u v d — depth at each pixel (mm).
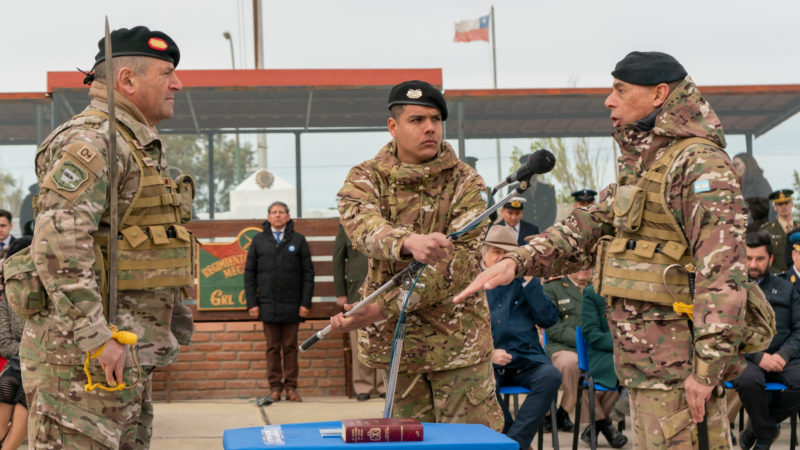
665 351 2832
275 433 2238
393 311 3178
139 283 2830
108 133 2809
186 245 2994
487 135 9297
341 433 2178
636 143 3000
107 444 2740
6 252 5473
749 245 6215
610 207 3109
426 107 3271
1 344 5367
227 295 8836
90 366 2717
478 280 2900
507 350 5629
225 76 9016
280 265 8398
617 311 2963
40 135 9016
